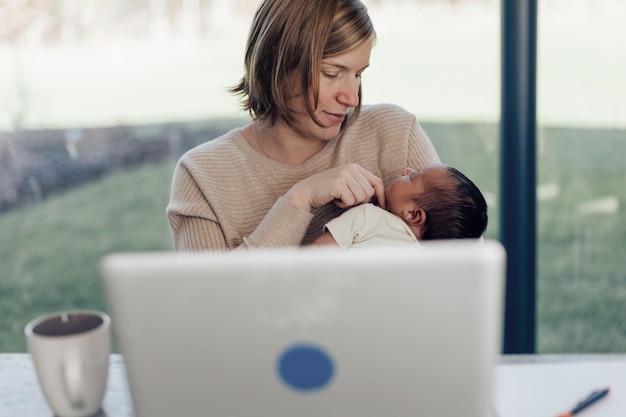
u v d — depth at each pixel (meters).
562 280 2.92
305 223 1.22
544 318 2.73
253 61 1.31
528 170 1.82
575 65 3.46
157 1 4.36
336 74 1.25
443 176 1.29
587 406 0.84
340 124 1.34
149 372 0.65
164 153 4.27
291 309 0.62
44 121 4.14
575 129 3.34
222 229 1.32
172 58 4.42
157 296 0.62
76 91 4.18
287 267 0.61
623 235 3.12
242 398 0.65
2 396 0.93
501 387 0.90
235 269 0.62
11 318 3.23
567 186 3.33
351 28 1.21
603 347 2.57
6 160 4.08
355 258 0.61
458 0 4.08
